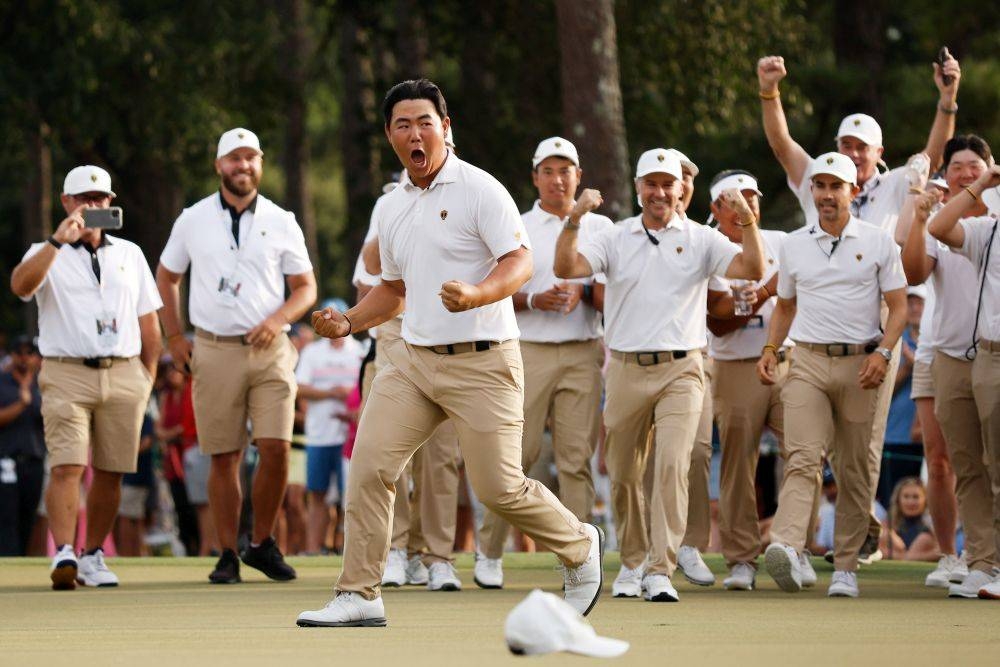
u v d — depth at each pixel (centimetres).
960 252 2198
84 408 2495
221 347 2498
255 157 2519
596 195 2098
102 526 2519
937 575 2473
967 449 2302
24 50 5528
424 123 1586
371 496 1641
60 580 2388
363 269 2491
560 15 4597
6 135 5994
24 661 1351
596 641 1245
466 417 1600
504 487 1605
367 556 1658
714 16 5819
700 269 2162
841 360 2253
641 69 5928
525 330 2402
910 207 2367
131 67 5781
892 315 2244
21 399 3528
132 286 2547
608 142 4556
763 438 3228
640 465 2228
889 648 1427
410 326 1617
